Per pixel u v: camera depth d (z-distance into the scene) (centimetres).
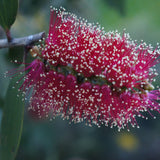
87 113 33
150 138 73
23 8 42
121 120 33
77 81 32
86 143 61
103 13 46
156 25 47
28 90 32
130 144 67
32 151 45
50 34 32
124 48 32
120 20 46
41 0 43
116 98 32
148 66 32
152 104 32
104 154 64
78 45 32
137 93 32
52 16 32
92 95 32
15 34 39
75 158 59
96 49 32
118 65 32
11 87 32
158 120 72
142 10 47
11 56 33
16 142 31
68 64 32
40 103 33
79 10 44
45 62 32
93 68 32
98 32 32
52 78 32
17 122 31
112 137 65
